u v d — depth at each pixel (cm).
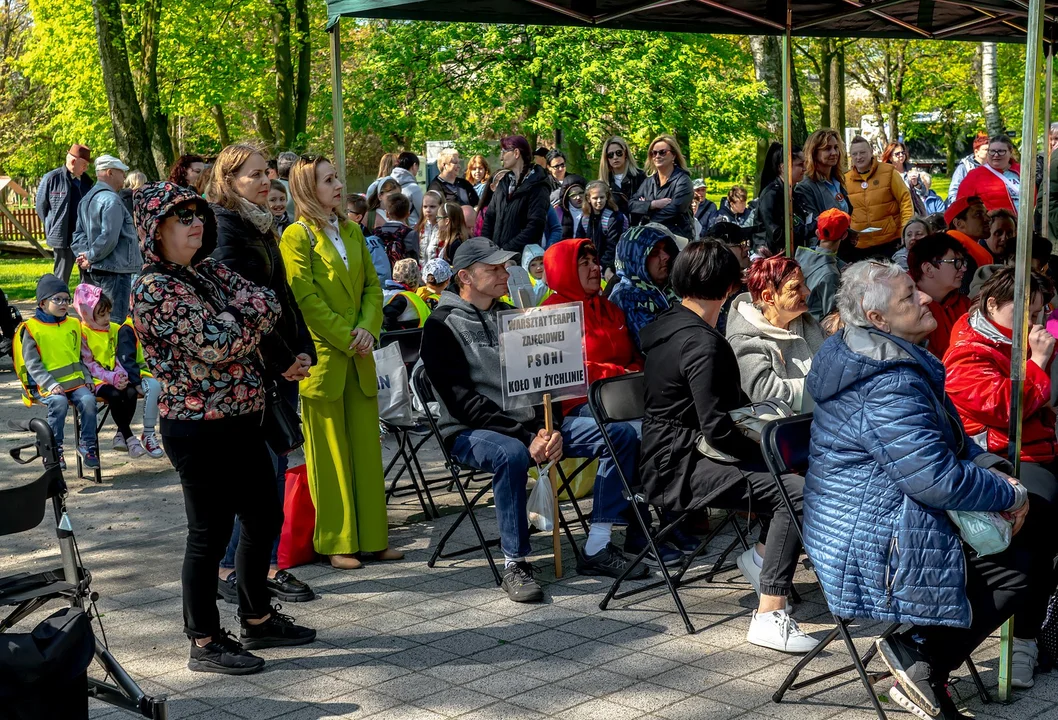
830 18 757
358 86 2247
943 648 386
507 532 519
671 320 491
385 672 438
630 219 981
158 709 365
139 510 685
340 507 564
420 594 528
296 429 472
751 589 526
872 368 372
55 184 1240
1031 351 437
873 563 372
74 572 376
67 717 335
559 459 538
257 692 422
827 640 403
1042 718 394
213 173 501
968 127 3647
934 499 362
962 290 651
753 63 2356
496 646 463
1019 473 402
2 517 351
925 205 1369
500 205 1015
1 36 3591
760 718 393
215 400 424
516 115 2097
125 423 810
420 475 656
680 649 457
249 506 446
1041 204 980
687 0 686
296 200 556
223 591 526
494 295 555
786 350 536
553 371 537
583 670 437
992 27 800
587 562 552
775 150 885
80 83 2866
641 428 533
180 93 2670
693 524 607
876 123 4031
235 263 487
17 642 324
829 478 383
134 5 2216
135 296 418
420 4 629
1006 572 386
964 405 438
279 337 488
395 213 1040
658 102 1947
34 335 755
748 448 473
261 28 2864
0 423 932
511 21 687
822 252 741
